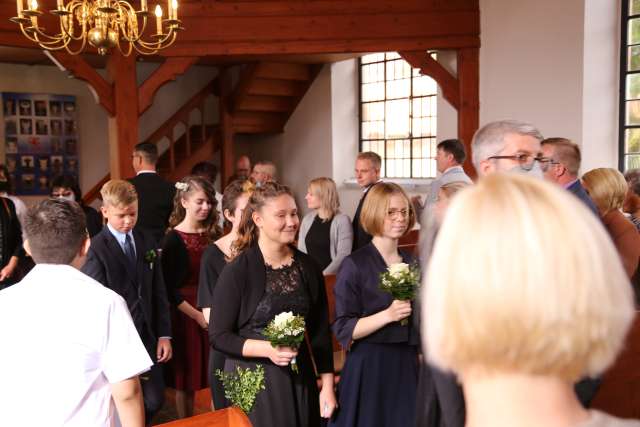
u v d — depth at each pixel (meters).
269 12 8.39
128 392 2.05
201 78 12.59
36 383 1.94
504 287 0.69
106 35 4.84
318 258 5.13
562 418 0.73
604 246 0.71
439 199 1.98
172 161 11.13
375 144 11.34
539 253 0.69
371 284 3.04
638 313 2.91
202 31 8.27
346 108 11.45
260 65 10.86
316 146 11.67
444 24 8.58
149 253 3.69
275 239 2.77
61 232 2.03
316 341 2.91
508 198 0.73
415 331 2.74
